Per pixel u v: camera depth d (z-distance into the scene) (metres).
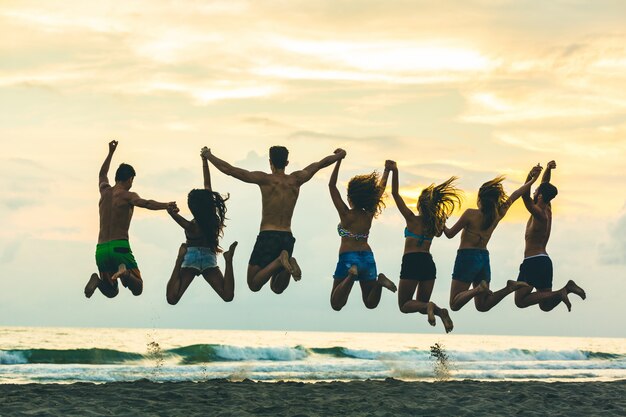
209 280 9.89
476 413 10.16
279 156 9.69
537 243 11.19
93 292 9.61
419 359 27.61
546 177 11.40
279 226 9.54
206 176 9.90
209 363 23.36
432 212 9.99
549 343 58.53
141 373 18.92
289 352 26.77
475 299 10.52
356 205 9.93
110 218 9.68
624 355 32.12
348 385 13.64
